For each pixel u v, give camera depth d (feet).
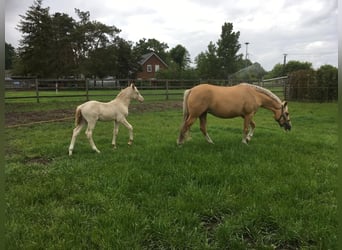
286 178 14.21
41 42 142.10
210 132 28.12
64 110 44.80
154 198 11.92
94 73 152.97
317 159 17.94
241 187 12.97
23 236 9.16
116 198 12.00
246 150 19.43
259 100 21.98
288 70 170.09
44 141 23.39
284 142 22.43
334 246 8.67
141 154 18.24
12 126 30.89
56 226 9.77
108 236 9.13
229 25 204.74
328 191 12.87
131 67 169.68
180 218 10.35
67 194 12.47
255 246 9.05
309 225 9.83
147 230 9.64
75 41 152.35
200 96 20.18
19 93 80.02
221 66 199.72
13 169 15.62
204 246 8.88
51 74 147.02
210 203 11.40
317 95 60.90
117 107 20.83
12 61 153.48
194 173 14.51
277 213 10.49
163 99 66.95
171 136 25.25
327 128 31.83
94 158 18.02
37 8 142.82
